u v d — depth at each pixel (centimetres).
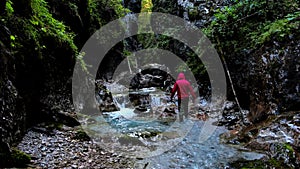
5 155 395
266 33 795
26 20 623
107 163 476
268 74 721
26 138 526
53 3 1000
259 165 455
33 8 694
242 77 866
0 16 489
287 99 643
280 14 867
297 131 520
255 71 791
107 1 1875
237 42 952
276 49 720
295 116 571
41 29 682
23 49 566
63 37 800
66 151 507
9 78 475
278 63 695
